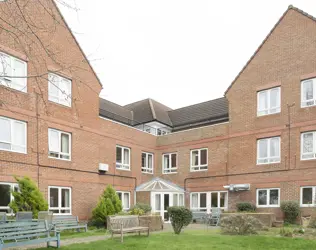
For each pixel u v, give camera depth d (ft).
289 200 55.77
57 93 55.31
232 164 65.87
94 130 62.54
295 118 57.67
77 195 57.11
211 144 70.28
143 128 89.04
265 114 62.28
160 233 43.96
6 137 46.37
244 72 66.74
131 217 43.16
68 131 56.65
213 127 70.49
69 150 56.90
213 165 69.21
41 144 51.42
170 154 78.18
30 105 50.08
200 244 33.06
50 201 52.31
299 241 34.91
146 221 48.62
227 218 43.57
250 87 65.21
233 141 66.44
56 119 54.44
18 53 47.93
